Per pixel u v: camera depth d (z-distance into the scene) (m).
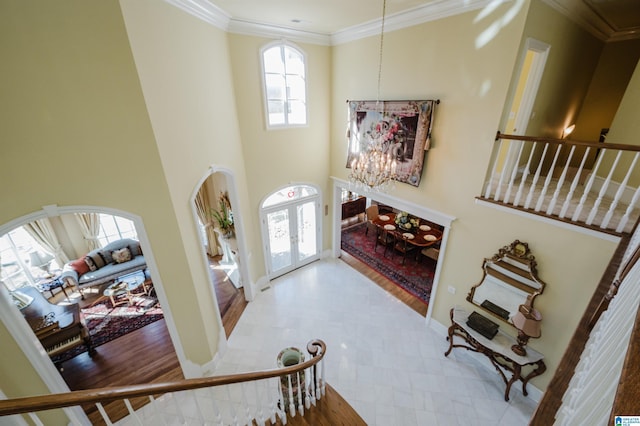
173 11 3.22
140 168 3.03
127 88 2.73
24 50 2.25
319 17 4.41
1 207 2.43
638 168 3.46
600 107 5.38
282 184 6.09
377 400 3.98
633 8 3.93
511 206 3.68
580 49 4.45
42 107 2.42
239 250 5.55
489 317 4.34
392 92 4.80
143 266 6.90
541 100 4.17
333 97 6.05
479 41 3.53
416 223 7.47
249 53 4.83
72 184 2.72
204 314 4.12
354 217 10.22
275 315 5.56
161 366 4.43
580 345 2.02
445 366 4.48
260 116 5.32
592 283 3.23
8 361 2.72
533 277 3.68
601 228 3.04
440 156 4.36
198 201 7.22
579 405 1.13
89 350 4.60
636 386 0.51
